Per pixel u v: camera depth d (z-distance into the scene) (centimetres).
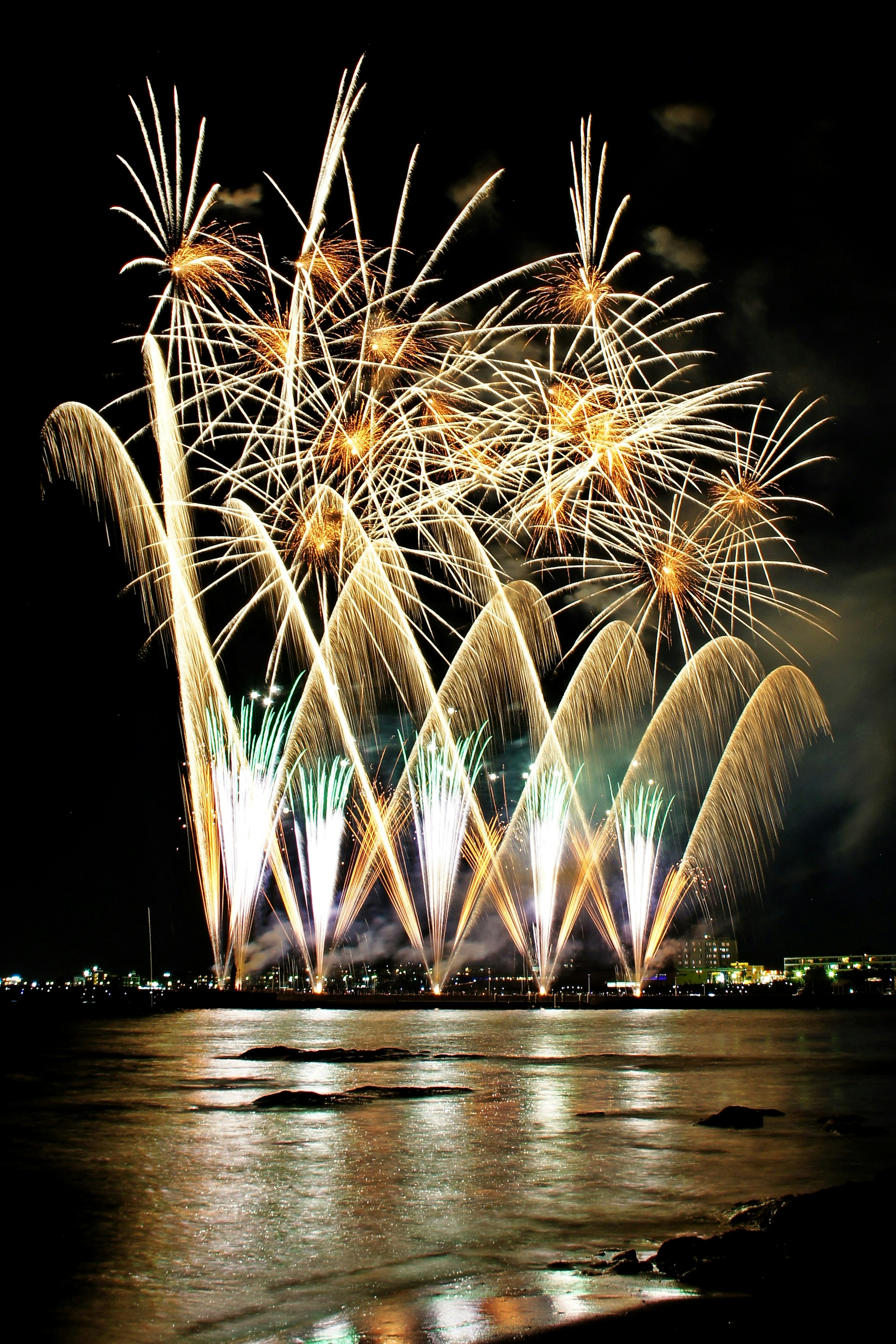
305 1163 2053
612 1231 1527
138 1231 1531
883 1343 975
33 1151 2194
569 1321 1083
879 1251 1227
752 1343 982
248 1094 3141
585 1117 2677
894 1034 6038
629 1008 9431
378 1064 4053
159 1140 2330
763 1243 1309
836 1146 2250
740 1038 5694
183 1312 1171
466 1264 1355
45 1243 1462
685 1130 2469
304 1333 1092
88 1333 1107
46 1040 5612
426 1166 2027
